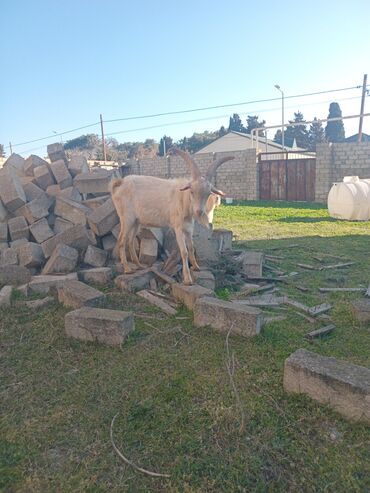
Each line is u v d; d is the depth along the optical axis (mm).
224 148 42406
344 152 16812
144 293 4961
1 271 5344
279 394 2842
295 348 3555
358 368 2689
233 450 2322
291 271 6223
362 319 4117
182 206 5031
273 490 2049
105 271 5457
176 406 2760
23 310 4531
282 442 2375
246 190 20594
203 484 2090
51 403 2850
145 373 3186
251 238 9180
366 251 7543
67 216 6578
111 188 5754
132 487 2096
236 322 3775
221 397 2832
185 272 4941
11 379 3193
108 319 3629
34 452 2373
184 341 3736
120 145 63406
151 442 2418
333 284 5523
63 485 2129
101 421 2621
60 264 5477
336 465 2191
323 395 2645
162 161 24172
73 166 7684
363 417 2457
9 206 6461
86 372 3242
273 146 37844
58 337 3859
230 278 5590
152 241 5969
